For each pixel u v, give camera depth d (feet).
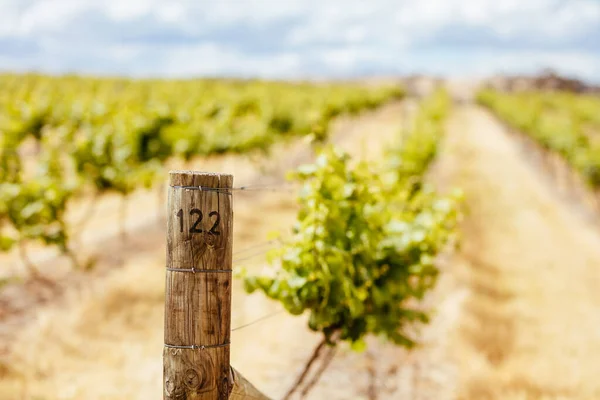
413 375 20.38
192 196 7.86
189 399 7.97
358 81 433.48
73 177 33.55
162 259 31.19
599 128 159.94
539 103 200.64
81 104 53.72
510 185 69.26
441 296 27.81
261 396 8.85
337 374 20.11
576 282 34.40
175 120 39.60
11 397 16.84
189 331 7.94
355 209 14.12
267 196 50.26
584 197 71.05
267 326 23.49
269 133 55.42
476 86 386.52
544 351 23.49
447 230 20.29
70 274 28.30
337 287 13.28
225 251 8.08
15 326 21.93
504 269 35.40
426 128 57.16
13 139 42.34
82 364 19.34
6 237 25.79
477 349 23.04
